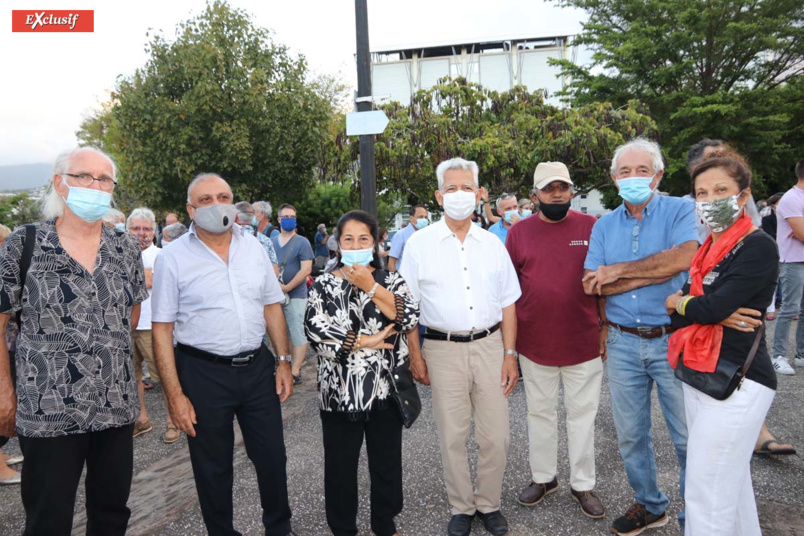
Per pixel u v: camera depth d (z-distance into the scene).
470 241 2.73
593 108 12.34
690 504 2.08
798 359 5.30
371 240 2.47
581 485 2.87
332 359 2.40
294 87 13.80
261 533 2.80
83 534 2.87
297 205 18.47
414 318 2.45
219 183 2.53
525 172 11.65
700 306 2.01
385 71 50.72
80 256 2.13
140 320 4.25
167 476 3.56
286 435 4.18
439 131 11.13
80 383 2.04
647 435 2.63
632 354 2.58
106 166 2.16
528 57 48.50
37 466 2.02
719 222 2.04
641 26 21.83
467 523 2.72
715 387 1.98
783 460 3.32
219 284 2.47
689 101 19.78
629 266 2.52
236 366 2.49
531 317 2.91
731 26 19.89
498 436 2.71
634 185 2.49
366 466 3.55
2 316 2.04
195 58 12.56
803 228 4.71
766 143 20.00
